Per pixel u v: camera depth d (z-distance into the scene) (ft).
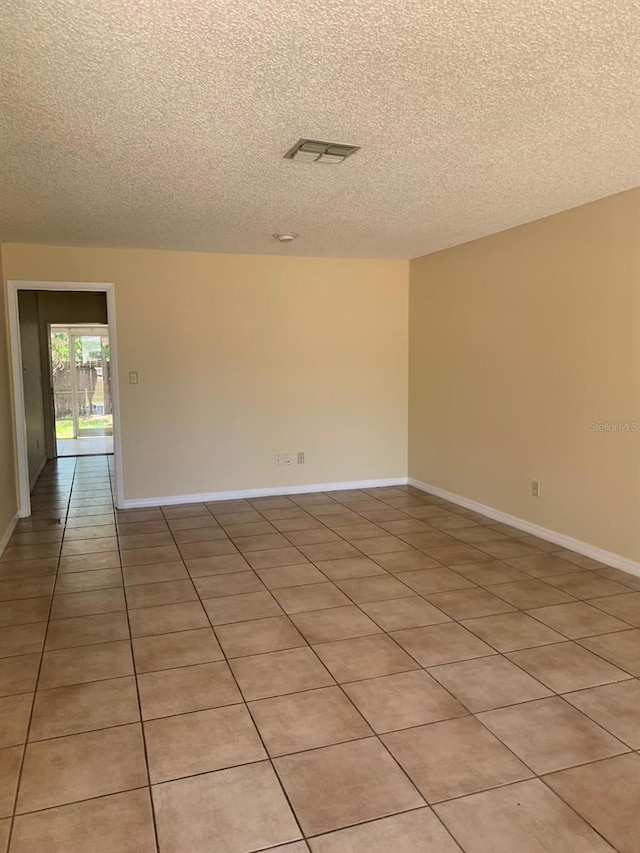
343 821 5.68
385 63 6.53
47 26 5.67
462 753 6.65
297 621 10.04
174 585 11.72
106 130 8.31
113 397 17.48
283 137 8.67
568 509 13.61
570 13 5.59
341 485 20.04
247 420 18.71
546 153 9.45
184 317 17.75
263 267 18.40
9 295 16.22
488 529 15.34
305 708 7.54
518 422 15.07
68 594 11.30
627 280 11.75
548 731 7.03
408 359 20.35
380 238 16.03
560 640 9.28
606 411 12.41
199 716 7.38
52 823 5.68
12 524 15.61
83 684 8.13
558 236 13.41
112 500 18.98
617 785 6.14
